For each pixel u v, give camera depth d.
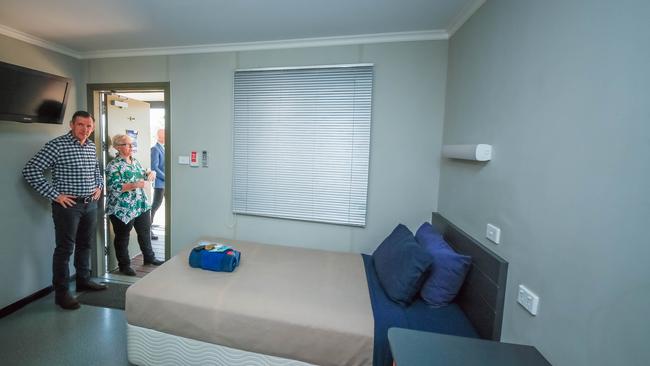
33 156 2.44
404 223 2.42
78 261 2.63
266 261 2.20
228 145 2.68
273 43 2.48
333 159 2.46
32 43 2.44
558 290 1.00
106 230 3.12
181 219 2.86
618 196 0.79
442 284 1.65
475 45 1.75
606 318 0.81
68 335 2.09
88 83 2.88
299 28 2.21
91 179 2.47
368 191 2.45
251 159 2.64
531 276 1.15
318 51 2.43
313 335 1.44
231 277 1.91
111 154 3.07
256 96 2.57
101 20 2.10
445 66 2.25
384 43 2.32
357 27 2.18
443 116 2.28
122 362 1.85
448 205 2.11
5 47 2.26
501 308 1.34
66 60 2.74
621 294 0.77
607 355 0.81
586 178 0.89
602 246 0.83
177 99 2.74
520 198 1.24
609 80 0.82
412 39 2.27
